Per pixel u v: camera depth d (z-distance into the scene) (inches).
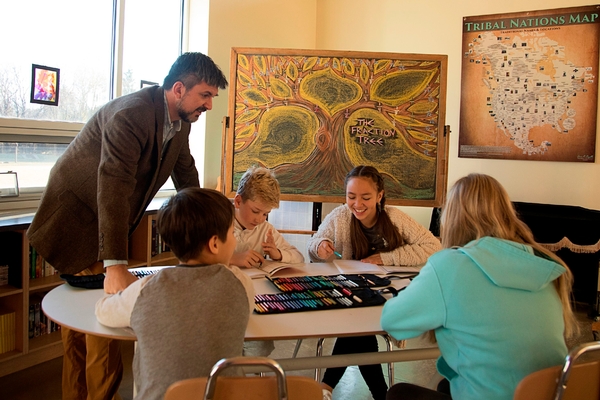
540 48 159.6
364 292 67.8
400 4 178.5
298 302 63.4
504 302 48.1
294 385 42.2
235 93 126.0
